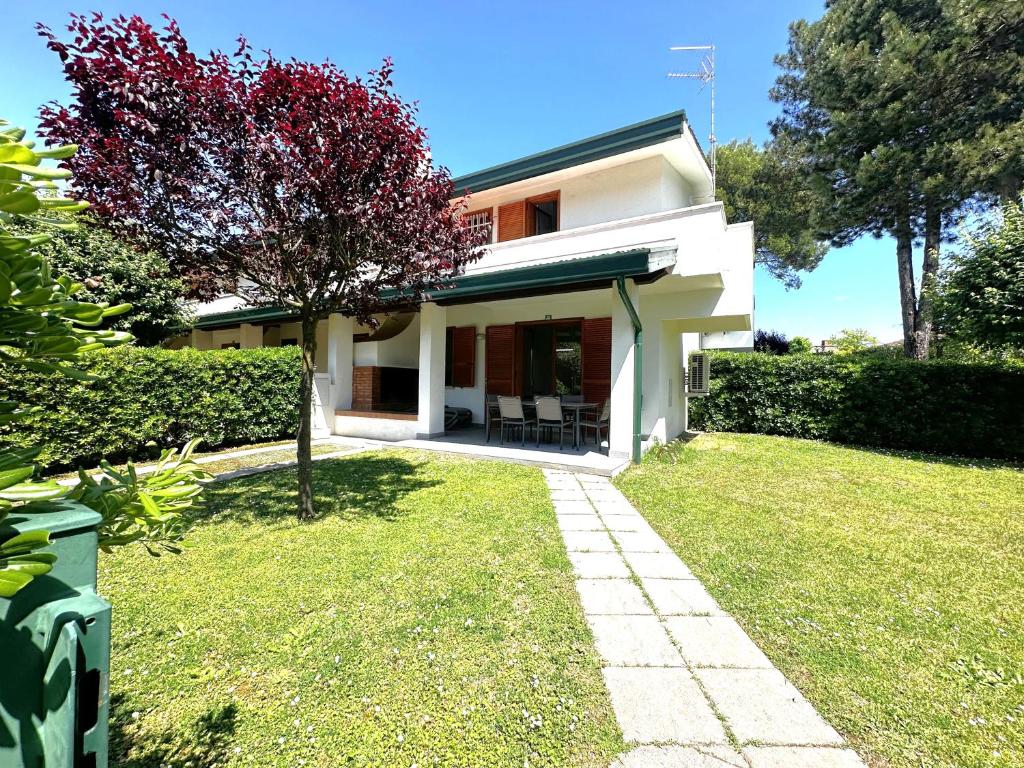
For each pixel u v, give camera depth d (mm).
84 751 924
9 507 975
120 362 7156
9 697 896
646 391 9289
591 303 10531
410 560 3635
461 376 12445
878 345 23359
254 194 3779
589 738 1945
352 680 2270
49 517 1036
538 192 11008
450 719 2039
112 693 2184
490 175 10664
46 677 911
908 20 11812
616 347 7391
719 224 7379
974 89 11156
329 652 2480
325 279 4438
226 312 11508
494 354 11844
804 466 7426
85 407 6781
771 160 19891
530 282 6906
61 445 6535
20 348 1101
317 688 2217
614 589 3264
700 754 1873
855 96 12320
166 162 3482
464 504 5117
